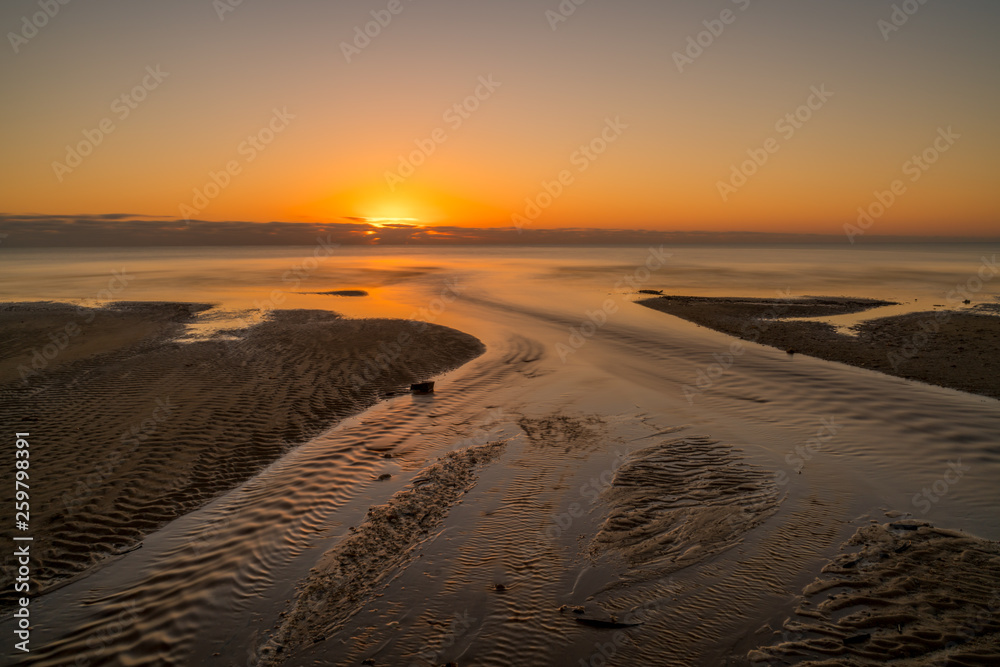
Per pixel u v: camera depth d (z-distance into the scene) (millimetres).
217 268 66438
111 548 6434
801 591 5453
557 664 4527
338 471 8586
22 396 12242
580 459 9039
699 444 9633
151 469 8578
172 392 12680
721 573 5797
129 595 5562
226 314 25562
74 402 11828
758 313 26500
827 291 37344
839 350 17422
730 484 7992
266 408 11688
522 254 137625
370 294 36031
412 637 4879
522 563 6039
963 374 14078
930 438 9680
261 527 6883
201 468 8648
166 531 6809
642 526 6824
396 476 8445
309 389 13227
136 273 56875
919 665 4383
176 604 5410
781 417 11031
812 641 4727
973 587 5414
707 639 4801
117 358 16062
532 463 8875
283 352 17109
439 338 19703
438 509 7320
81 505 7418
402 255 128875
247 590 5629
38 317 24281
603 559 6105
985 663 4371
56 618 5223
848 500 7434
